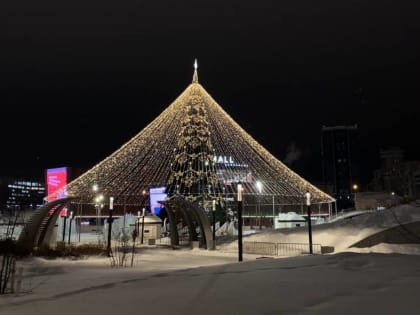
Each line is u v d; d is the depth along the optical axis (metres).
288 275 8.55
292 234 28.22
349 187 172.00
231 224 45.00
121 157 38.69
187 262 19.89
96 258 20.98
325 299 6.10
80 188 40.16
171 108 36.53
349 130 177.12
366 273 8.26
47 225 23.75
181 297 6.70
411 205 23.86
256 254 26.22
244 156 41.97
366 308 5.47
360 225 25.30
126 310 5.95
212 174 39.22
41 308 6.28
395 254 11.39
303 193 46.72
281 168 41.53
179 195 36.44
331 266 9.61
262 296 6.50
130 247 30.78
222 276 8.87
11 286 8.60
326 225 28.30
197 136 37.72
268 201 52.38
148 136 38.31
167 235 46.88
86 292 7.65
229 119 37.78
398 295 6.13
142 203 60.56
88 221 68.69
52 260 19.12
